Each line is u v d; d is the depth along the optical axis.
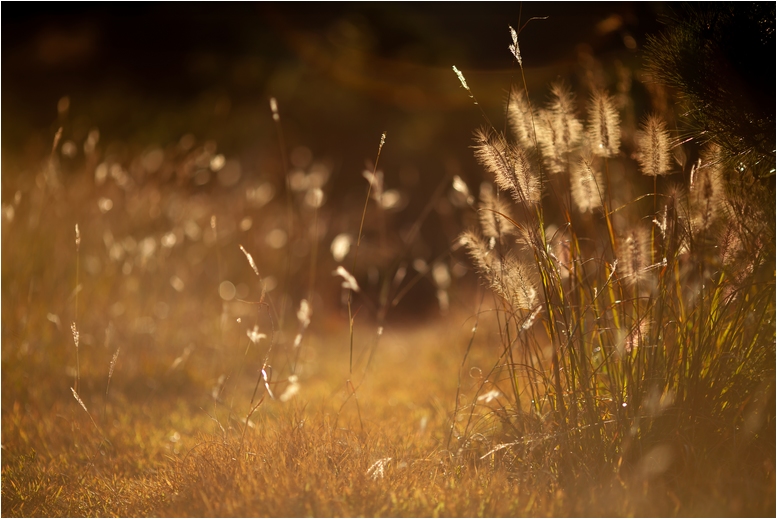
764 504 2.62
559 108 3.26
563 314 3.08
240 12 17.97
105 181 7.27
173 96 18.50
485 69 13.54
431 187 12.34
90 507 3.23
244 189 9.29
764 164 3.16
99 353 5.71
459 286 8.26
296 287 8.50
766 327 3.07
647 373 3.03
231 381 5.73
